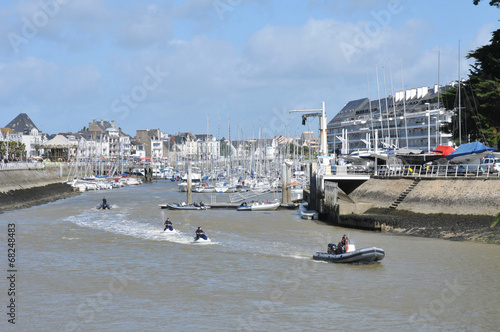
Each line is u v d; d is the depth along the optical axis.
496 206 54.16
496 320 30.36
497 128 74.75
